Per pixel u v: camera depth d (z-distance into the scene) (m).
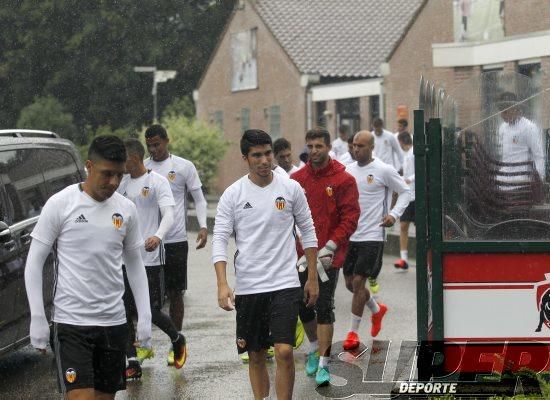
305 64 47.62
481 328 8.56
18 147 11.53
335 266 10.39
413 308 14.89
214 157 43.88
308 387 10.20
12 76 61.12
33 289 7.31
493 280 8.52
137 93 61.09
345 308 15.16
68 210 7.36
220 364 11.50
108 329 7.45
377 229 12.35
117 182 7.38
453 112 8.63
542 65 31.84
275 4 50.94
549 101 8.55
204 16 62.25
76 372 7.31
